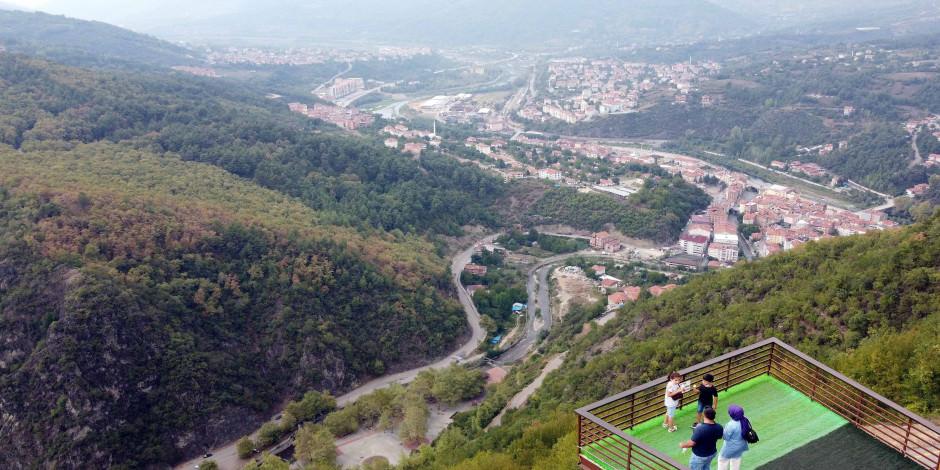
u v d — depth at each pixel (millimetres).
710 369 33344
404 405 107812
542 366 115875
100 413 96938
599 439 29750
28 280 105125
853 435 29109
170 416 102312
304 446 97375
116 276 109688
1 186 121500
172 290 116438
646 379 77312
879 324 66625
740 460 27109
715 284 101438
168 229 125000
